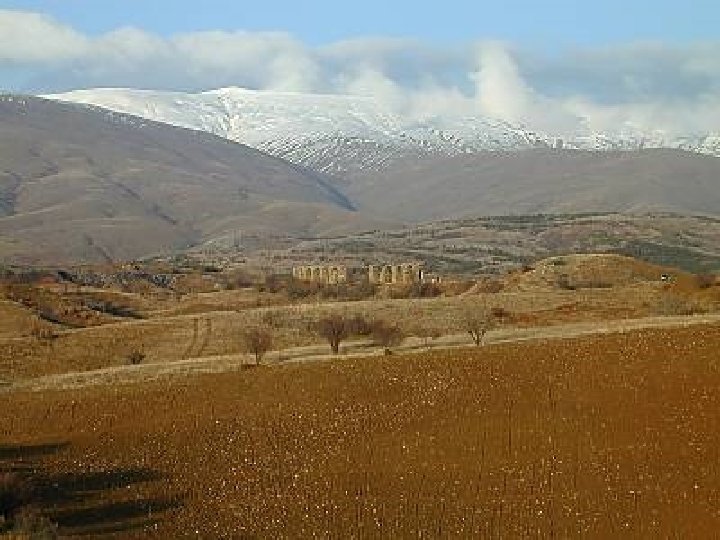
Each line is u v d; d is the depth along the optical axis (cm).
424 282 13938
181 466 4497
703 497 3675
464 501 3784
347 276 16162
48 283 14638
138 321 10481
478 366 5991
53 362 8775
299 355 7881
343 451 4638
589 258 12812
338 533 3453
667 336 6200
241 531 3497
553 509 3641
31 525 3256
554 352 6128
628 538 3328
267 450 4747
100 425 5509
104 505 3866
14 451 4950
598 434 4588
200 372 7056
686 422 4622
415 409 5284
